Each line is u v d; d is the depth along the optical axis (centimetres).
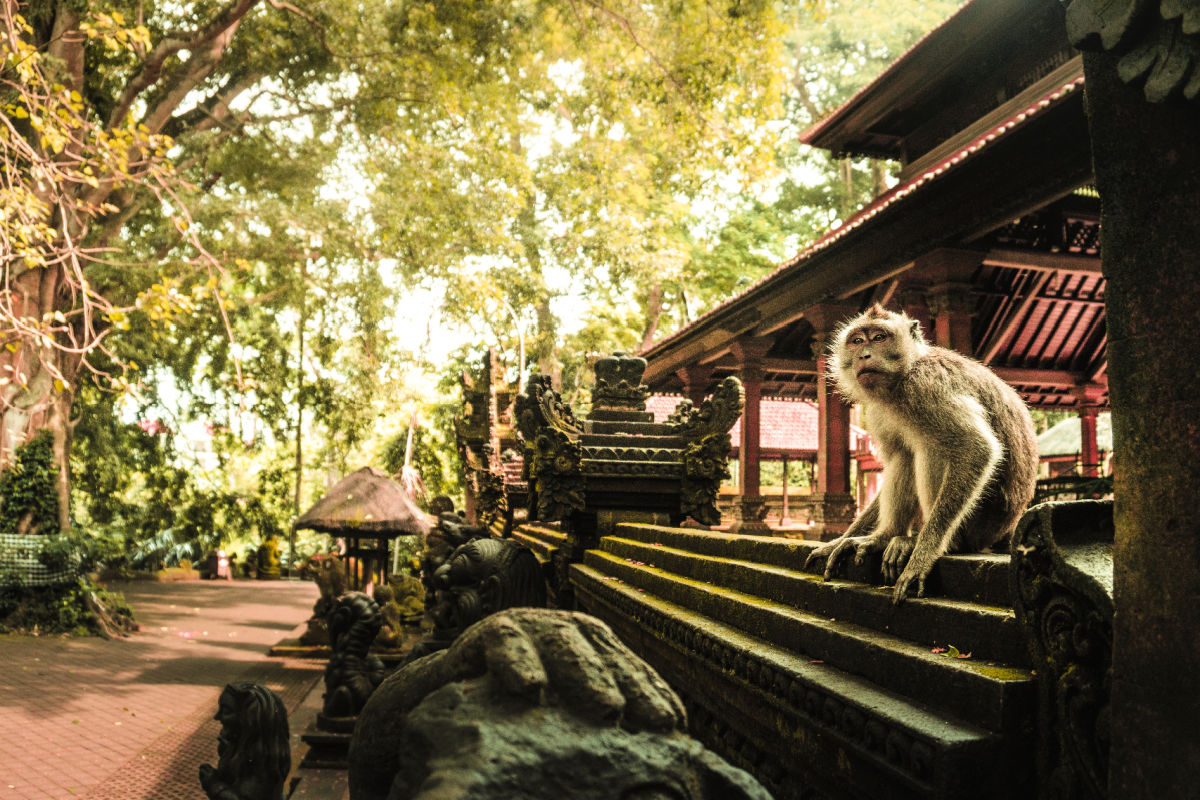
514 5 1717
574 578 607
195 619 1977
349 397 2492
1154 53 141
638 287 2756
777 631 280
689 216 3478
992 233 1199
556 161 2284
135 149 1623
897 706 196
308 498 3794
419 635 1297
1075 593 163
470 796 101
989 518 275
